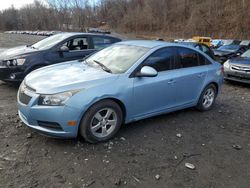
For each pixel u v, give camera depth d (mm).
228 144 4359
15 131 4297
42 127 3801
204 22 57812
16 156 3596
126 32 86750
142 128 4715
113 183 3170
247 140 4570
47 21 109562
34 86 3896
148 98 4555
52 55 7141
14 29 125000
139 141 4219
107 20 103125
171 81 4863
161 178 3324
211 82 5820
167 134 4547
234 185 3283
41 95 3732
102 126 4078
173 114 5555
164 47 4938
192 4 66938
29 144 3916
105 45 8328
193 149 4098
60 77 4113
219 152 4066
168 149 4035
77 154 3725
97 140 4035
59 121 3697
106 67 4559
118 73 4297
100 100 3941
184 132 4684
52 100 3680
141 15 84562
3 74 6688
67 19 102875
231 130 4953
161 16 77125
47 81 3984
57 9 104188
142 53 4688
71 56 7500
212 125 5117
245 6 50750
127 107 4293
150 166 3555
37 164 3449
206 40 29344
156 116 5324
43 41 7836
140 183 3205
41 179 3166
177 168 3553
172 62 5020
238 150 4180
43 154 3682
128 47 5051
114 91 4051
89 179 3215
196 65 5551
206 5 60312
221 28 53781
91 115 3883
